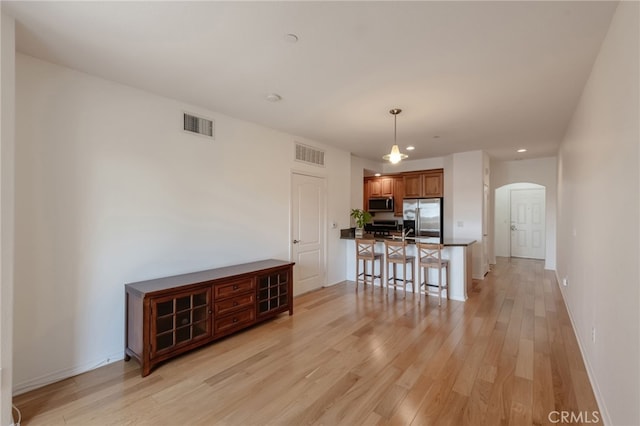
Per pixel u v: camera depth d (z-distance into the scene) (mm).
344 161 5754
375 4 1731
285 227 4500
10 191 1832
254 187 4031
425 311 4000
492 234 7418
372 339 3146
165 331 2631
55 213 2414
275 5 1750
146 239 2965
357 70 2549
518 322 3582
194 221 3365
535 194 8375
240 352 2883
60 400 2168
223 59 2381
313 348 2955
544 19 1873
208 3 1731
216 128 3578
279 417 1985
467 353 2814
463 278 4480
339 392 2242
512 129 4316
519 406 2053
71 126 2504
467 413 1990
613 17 1844
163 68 2523
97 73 2604
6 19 1815
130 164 2857
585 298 2732
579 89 2906
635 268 1503
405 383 2344
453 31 1999
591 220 2539
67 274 2477
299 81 2762
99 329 2652
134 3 1729
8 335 1815
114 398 2195
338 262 5637
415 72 2582
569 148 4004
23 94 2271
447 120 3887
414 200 6641
